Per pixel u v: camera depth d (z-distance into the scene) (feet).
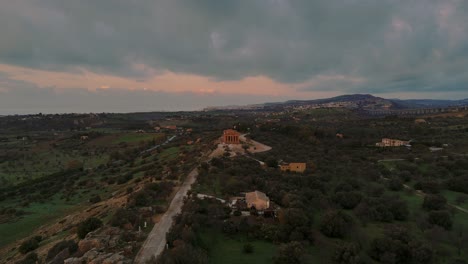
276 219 207.62
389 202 253.65
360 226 219.41
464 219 241.14
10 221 287.28
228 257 160.66
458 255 182.70
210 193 246.68
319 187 294.25
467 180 318.24
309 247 181.88
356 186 310.04
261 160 375.45
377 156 451.53
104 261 132.05
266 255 164.25
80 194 376.89
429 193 302.45
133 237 159.84
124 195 272.72
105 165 529.86
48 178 469.16
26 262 163.63
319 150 462.19
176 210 205.57
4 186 439.63
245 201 231.50
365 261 170.19
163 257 129.59
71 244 159.74
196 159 375.66
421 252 172.86
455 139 525.34
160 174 329.11
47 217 296.51
